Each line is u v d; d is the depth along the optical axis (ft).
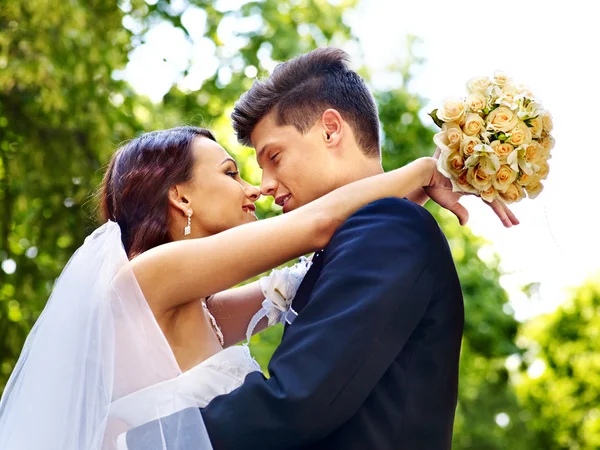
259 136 9.25
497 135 8.63
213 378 8.29
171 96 36.04
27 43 26.53
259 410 7.39
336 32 39.11
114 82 29.68
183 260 8.14
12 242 30.14
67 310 8.06
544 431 65.31
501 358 47.14
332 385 7.42
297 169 9.06
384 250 7.97
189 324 8.71
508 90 8.76
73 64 27.17
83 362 7.86
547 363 67.26
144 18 35.17
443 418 8.26
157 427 7.60
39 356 8.00
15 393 8.20
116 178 9.23
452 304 8.44
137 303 7.99
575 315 67.15
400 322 7.82
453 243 45.55
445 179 9.01
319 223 8.34
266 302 9.44
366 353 7.57
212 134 9.48
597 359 66.03
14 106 28.27
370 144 9.29
